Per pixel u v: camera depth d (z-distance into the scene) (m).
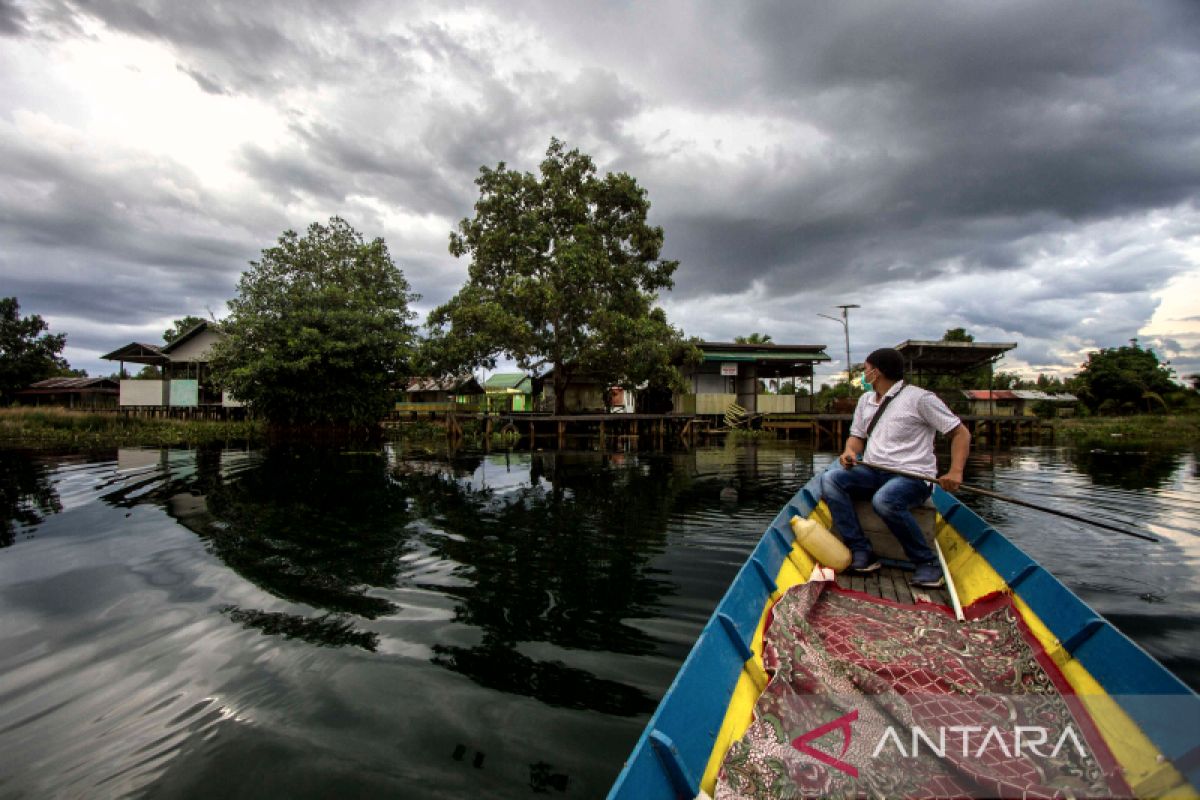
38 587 5.13
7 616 4.46
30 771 2.63
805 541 4.12
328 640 4.07
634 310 22.27
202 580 5.35
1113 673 2.16
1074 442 23.55
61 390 34.00
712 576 5.49
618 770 2.67
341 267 28.92
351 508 8.72
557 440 23.53
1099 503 9.02
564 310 21.67
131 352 30.02
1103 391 40.66
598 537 6.95
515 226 21.95
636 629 4.26
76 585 5.18
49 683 3.45
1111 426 30.95
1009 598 3.26
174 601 4.80
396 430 29.62
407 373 27.39
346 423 27.03
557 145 21.91
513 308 21.16
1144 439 25.20
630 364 20.91
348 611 4.61
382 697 3.30
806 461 15.31
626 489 10.55
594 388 29.56
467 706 3.21
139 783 2.56
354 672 3.59
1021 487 10.64
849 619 3.12
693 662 2.18
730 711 2.25
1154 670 1.92
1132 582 5.20
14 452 16.47
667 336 22.45
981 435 25.50
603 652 3.88
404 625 4.33
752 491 10.30
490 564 5.88
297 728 2.99
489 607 4.71
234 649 3.92
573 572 5.60
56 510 8.48
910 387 4.31
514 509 8.68
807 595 3.19
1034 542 6.66
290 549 6.42
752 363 28.38
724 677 2.33
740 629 2.74
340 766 2.68
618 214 22.83
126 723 3.03
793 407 28.27
